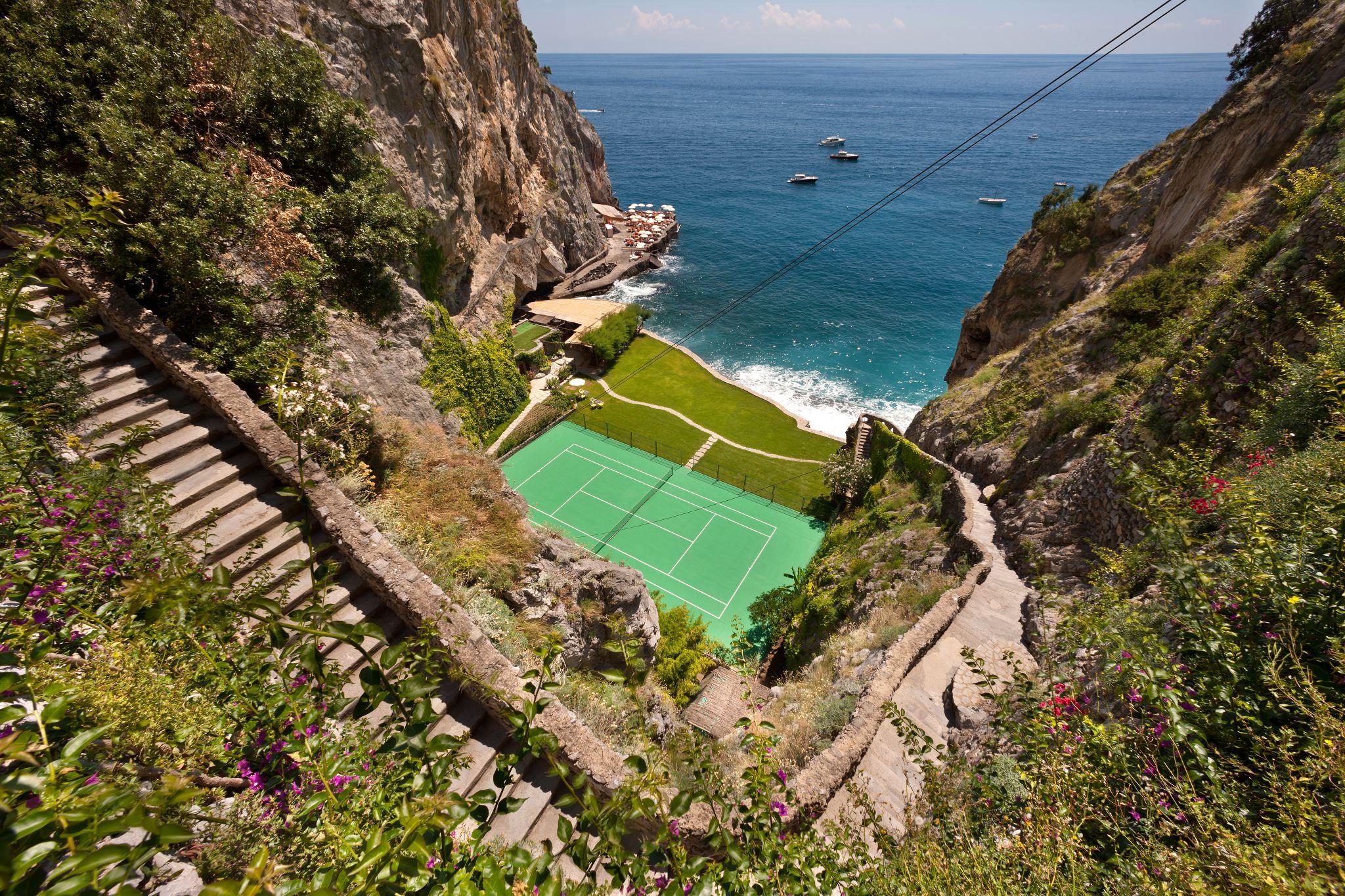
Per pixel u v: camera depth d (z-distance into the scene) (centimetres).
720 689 2119
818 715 1169
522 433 4291
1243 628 558
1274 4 2541
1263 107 2312
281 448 1033
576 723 835
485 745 807
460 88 4066
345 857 292
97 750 410
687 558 3434
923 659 1269
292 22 2708
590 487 3944
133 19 1218
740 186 13800
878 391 6081
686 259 9294
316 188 1592
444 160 3778
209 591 293
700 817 719
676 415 4859
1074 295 3259
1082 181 13975
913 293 8325
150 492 592
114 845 180
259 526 946
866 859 503
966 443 2558
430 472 1531
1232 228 2031
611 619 1617
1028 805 538
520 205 5572
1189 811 448
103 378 1023
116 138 1014
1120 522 1349
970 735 1010
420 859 271
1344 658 462
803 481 4103
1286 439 945
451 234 3909
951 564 1783
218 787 475
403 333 2377
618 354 5681
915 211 11919
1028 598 1434
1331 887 342
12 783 196
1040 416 2142
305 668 297
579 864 299
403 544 1153
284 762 488
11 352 375
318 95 1546
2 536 437
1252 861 375
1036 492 1786
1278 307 1173
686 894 335
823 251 9831
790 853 422
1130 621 660
